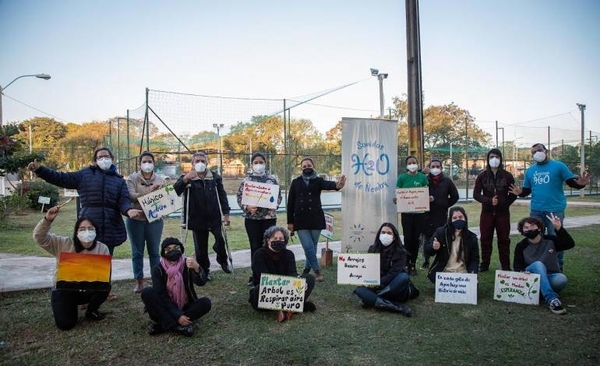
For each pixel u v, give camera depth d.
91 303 4.57
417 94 8.70
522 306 5.13
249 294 5.48
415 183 6.83
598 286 5.93
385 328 4.43
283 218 15.48
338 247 9.24
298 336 4.21
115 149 25.08
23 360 3.69
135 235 5.61
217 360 3.67
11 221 15.28
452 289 5.30
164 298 4.29
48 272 6.63
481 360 3.66
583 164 29.44
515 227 12.35
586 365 3.55
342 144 6.85
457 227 5.51
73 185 5.14
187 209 6.10
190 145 19.12
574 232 11.12
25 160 11.97
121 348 3.93
